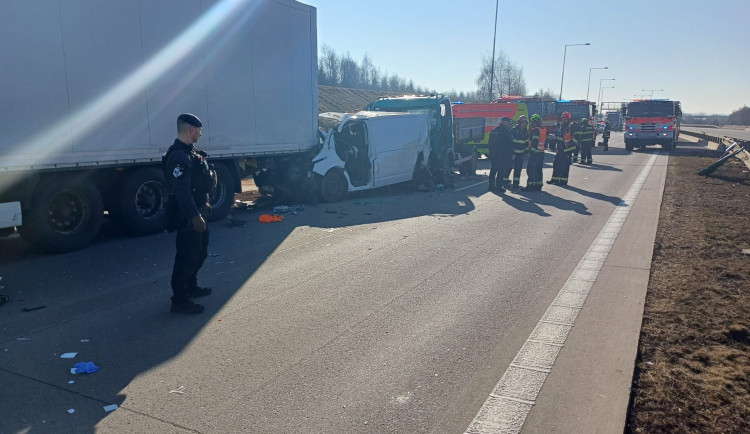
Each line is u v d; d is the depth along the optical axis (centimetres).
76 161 809
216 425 365
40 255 820
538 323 544
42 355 473
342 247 865
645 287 652
